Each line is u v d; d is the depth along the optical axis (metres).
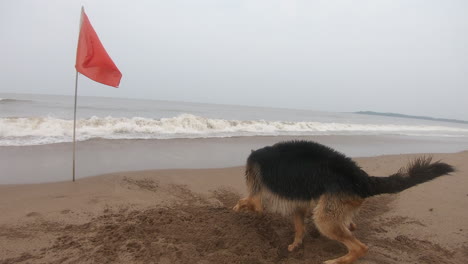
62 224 4.16
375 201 6.07
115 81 5.61
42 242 3.67
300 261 3.68
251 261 3.54
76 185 5.76
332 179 3.48
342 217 3.46
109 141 10.48
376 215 5.34
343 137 17.06
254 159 4.15
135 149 9.62
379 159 10.48
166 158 8.84
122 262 3.36
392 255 3.92
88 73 5.48
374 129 26.14
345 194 3.44
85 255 3.44
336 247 4.06
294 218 4.06
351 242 3.50
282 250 3.97
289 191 3.69
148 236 3.94
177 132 14.14
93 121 12.65
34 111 19.22
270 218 4.77
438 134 28.20
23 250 3.48
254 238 4.10
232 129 16.70
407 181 3.47
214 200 5.63
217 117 28.39
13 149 8.32
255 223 4.57
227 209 5.12
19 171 6.51
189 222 4.44
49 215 4.39
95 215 4.51
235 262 3.50
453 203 6.00
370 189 3.49
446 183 7.41
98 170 7.04
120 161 8.01
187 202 5.40
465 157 11.63
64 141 9.79
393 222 5.05
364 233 4.59
